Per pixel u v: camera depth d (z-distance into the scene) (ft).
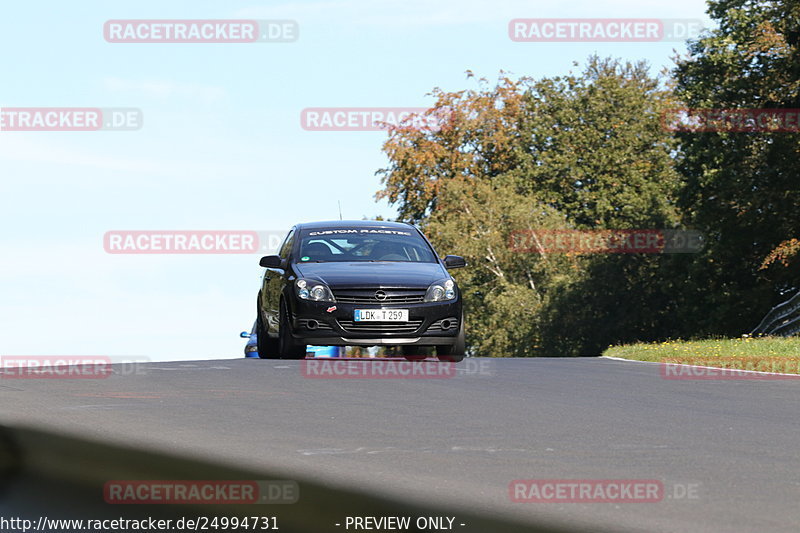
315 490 73.51
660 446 93.71
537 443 94.73
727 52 509.76
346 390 136.56
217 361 181.78
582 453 89.61
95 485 74.43
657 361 230.89
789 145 480.64
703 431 103.24
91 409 114.93
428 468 82.02
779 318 373.61
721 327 527.81
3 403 119.34
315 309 184.14
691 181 522.47
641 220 654.12
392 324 183.62
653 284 622.54
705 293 544.21
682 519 65.57
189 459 84.94
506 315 645.92
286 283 192.65
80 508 67.56
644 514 66.90
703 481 77.41
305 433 99.81
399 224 212.23
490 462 84.94
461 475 79.25
